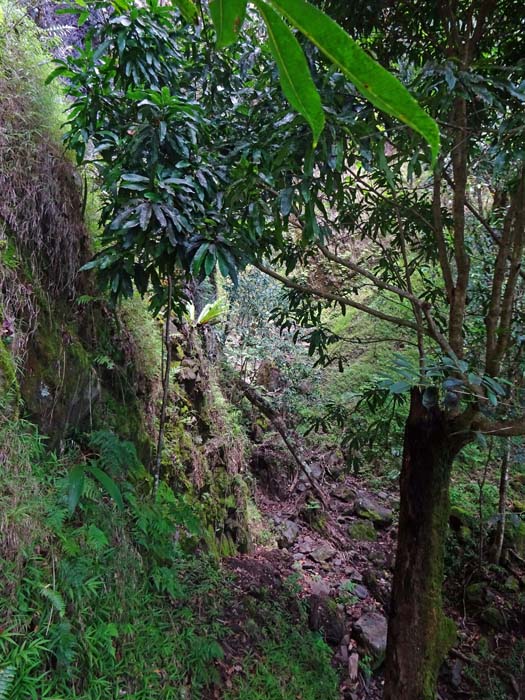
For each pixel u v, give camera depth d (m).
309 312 3.07
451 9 1.94
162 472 3.06
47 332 2.16
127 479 2.50
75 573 1.70
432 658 2.39
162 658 2.05
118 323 2.83
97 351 2.59
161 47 2.11
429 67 1.47
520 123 1.52
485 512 4.46
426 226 2.92
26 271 2.09
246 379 5.50
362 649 3.27
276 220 1.80
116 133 2.16
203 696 2.18
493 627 3.71
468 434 2.23
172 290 2.72
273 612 3.04
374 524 4.78
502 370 2.82
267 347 5.05
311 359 6.25
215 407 4.08
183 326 3.88
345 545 4.42
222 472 3.81
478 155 2.42
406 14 2.18
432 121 0.30
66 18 3.47
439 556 2.41
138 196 1.94
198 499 3.40
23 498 1.68
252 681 2.44
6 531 1.54
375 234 3.04
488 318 2.21
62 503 1.85
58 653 1.51
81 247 2.56
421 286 6.36
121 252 1.96
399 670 2.39
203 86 2.38
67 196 2.45
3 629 1.40
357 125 1.50
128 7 1.98
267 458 4.95
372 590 3.89
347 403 5.41
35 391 2.02
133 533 2.28
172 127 1.94
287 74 0.33
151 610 2.17
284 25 0.30
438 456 2.36
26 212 2.13
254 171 1.75
